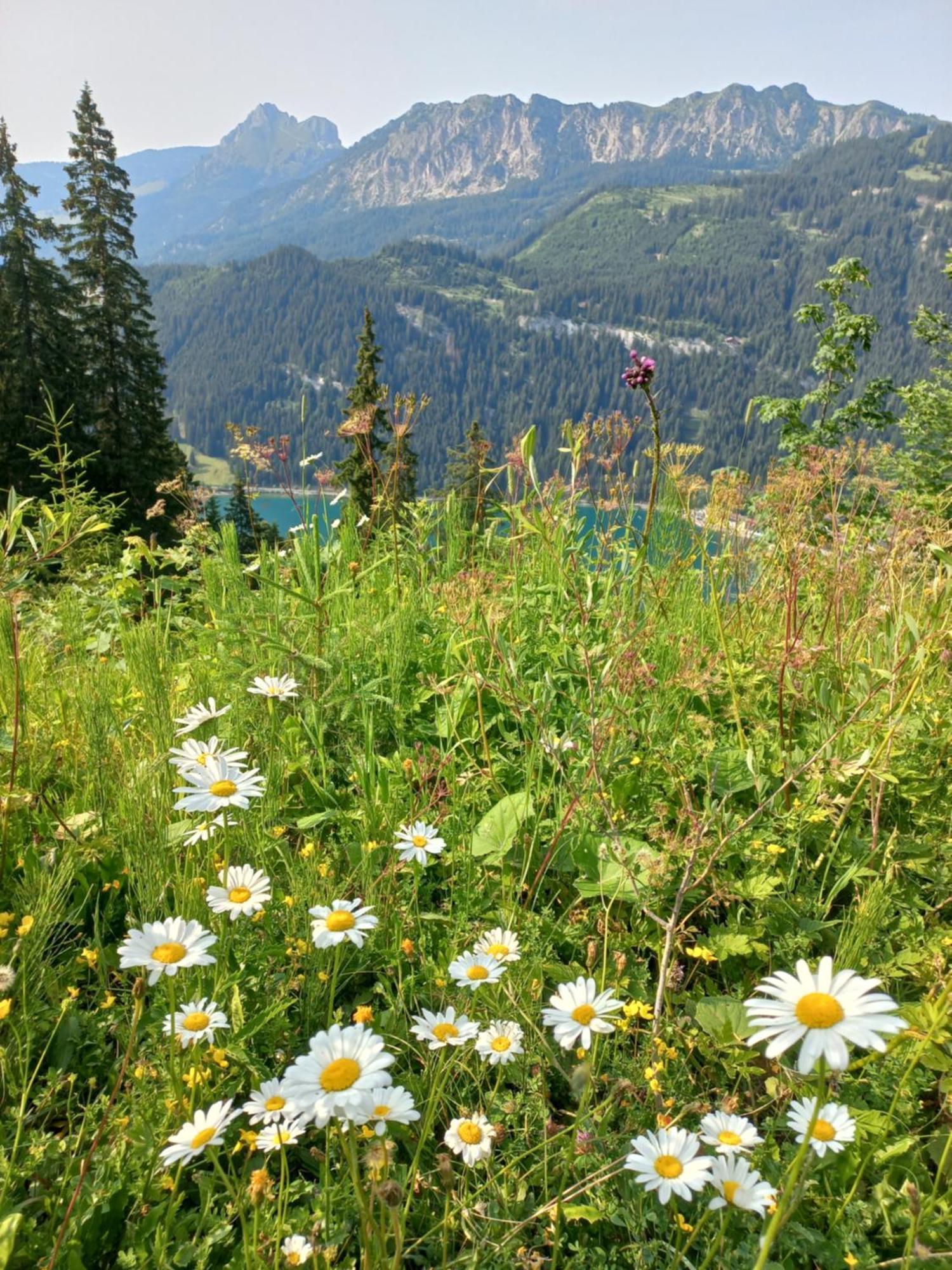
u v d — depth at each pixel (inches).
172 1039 63.1
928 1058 71.3
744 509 168.9
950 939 86.0
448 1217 58.6
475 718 133.6
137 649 143.3
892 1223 62.2
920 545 144.9
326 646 139.5
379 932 87.6
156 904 86.9
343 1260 60.1
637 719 118.9
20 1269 56.8
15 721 95.0
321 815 105.7
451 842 105.1
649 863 89.4
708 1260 55.1
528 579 163.9
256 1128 68.4
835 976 43.9
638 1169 52.7
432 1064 73.2
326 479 170.6
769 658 139.9
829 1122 55.7
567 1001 61.4
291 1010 82.2
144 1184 62.2
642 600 149.7
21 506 95.3
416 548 181.5
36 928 78.9
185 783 103.0
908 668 118.0
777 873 99.7
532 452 123.7
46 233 1305.4
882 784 103.8
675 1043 76.5
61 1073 72.0
